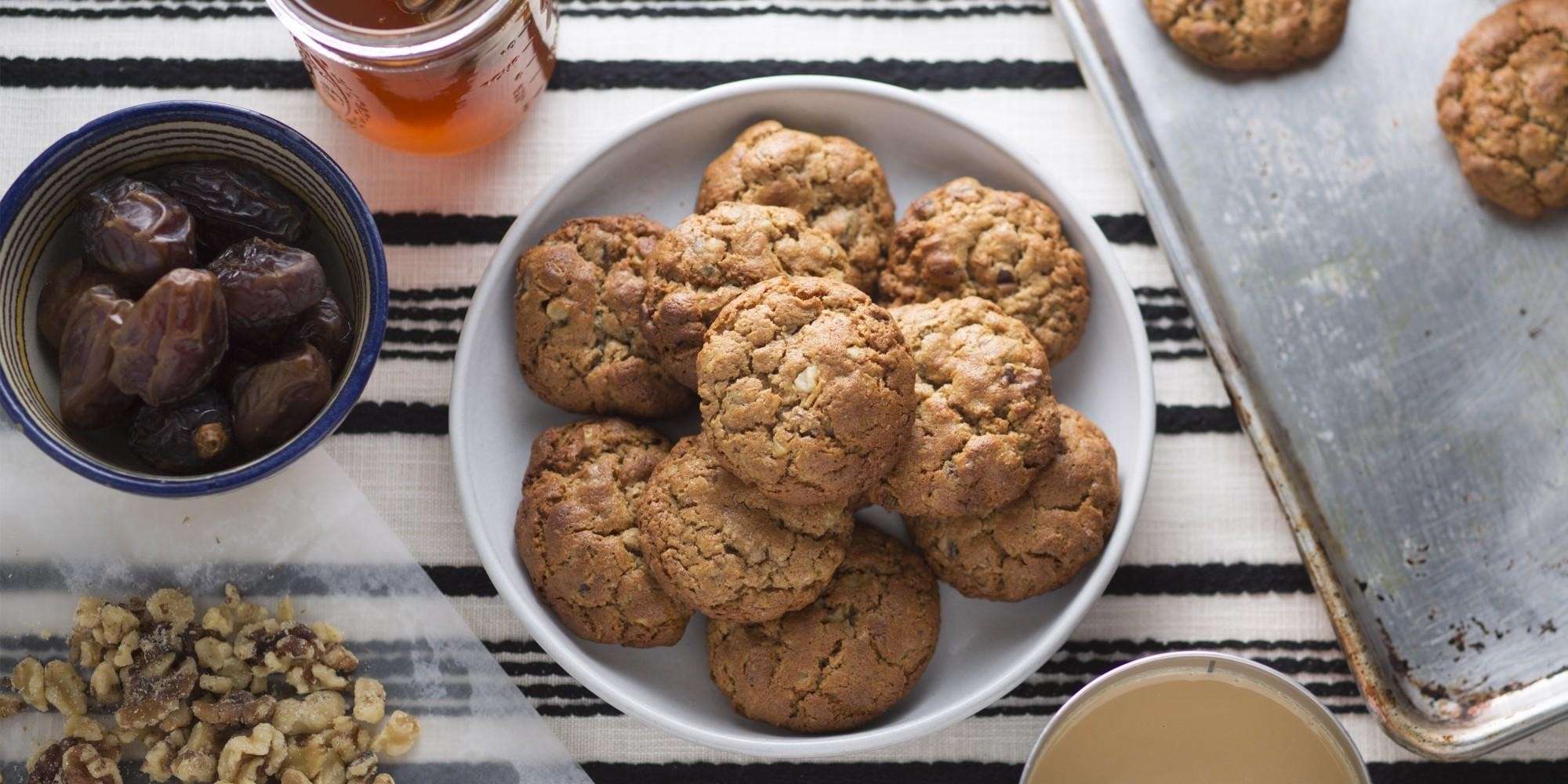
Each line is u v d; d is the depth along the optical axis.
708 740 0.79
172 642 0.84
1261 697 0.79
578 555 0.80
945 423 0.78
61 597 0.85
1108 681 0.78
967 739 0.85
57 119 0.85
